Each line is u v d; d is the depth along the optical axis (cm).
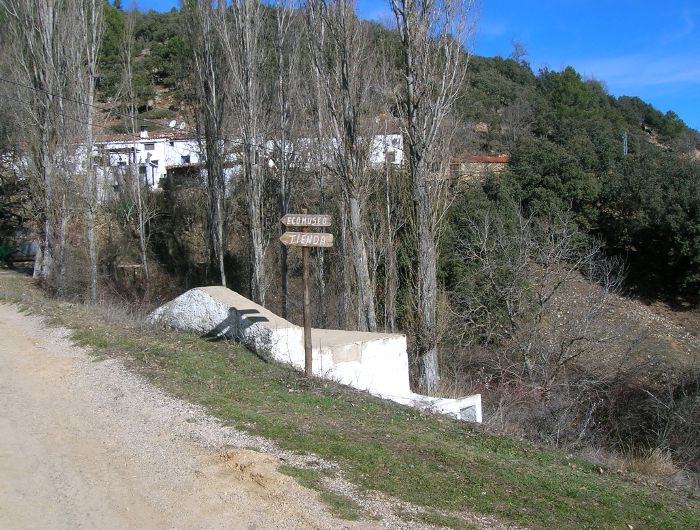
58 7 2488
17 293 2136
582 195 2977
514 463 706
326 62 1797
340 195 2044
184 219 3669
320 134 2128
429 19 1544
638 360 1995
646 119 7006
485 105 5147
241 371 974
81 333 1251
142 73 5762
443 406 1055
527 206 2972
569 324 1853
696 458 1351
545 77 6831
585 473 735
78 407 817
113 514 501
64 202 2453
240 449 637
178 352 1069
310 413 793
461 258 1959
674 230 2706
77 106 2520
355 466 615
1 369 1031
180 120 4725
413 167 1606
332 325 2308
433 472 622
